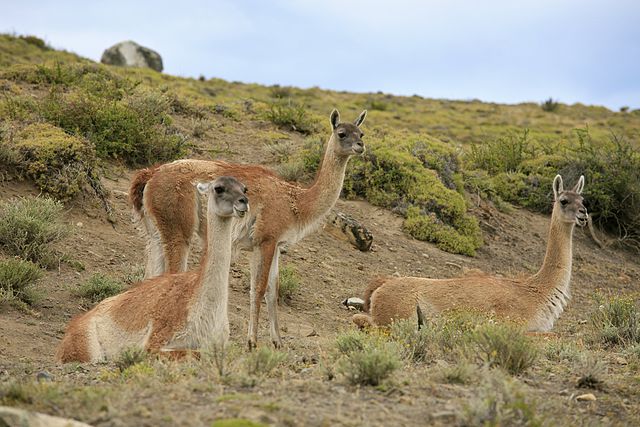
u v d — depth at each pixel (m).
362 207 24.17
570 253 14.90
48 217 17.06
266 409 7.43
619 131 51.72
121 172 22.23
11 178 18.53
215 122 30.14
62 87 29.55
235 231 13.76
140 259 17.61
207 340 10.39
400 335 11.72
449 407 7.93
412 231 23.38
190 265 17.92
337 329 15.99
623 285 23.98
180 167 14.62
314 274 19.16
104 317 11.34
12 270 14.64
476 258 23.44
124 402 7.55
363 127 33.25
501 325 11.46
